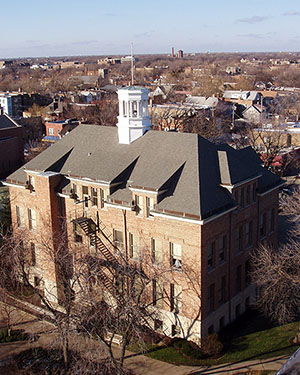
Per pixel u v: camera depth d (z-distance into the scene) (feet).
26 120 468.75
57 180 158.30
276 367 121.80
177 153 145.18
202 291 131.03
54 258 127.85
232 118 445.37
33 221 166.91
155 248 139.64
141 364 125.59
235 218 142.41
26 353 130.72
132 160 152.25
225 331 142.41
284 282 138.82
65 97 654.12
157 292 139.44
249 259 152.56
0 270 138.82
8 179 169.58
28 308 155.84
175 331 138.51
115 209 146.10
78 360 115.75
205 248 129.90
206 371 122.11
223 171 141.59
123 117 158.81
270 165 274.57
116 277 122.31
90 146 166.71
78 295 136.56
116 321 112.16
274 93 647.56
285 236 216.13
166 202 133.18
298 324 144.36
